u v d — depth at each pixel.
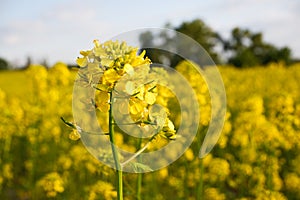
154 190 5.06
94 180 5.07
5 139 7.15
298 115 6.26
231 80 13.60
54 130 6.41
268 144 5.78
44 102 7.21
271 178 5.43
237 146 6.74
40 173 6.20
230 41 29.06
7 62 34.78
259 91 10.82
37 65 7.52
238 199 5.10
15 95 12.28
